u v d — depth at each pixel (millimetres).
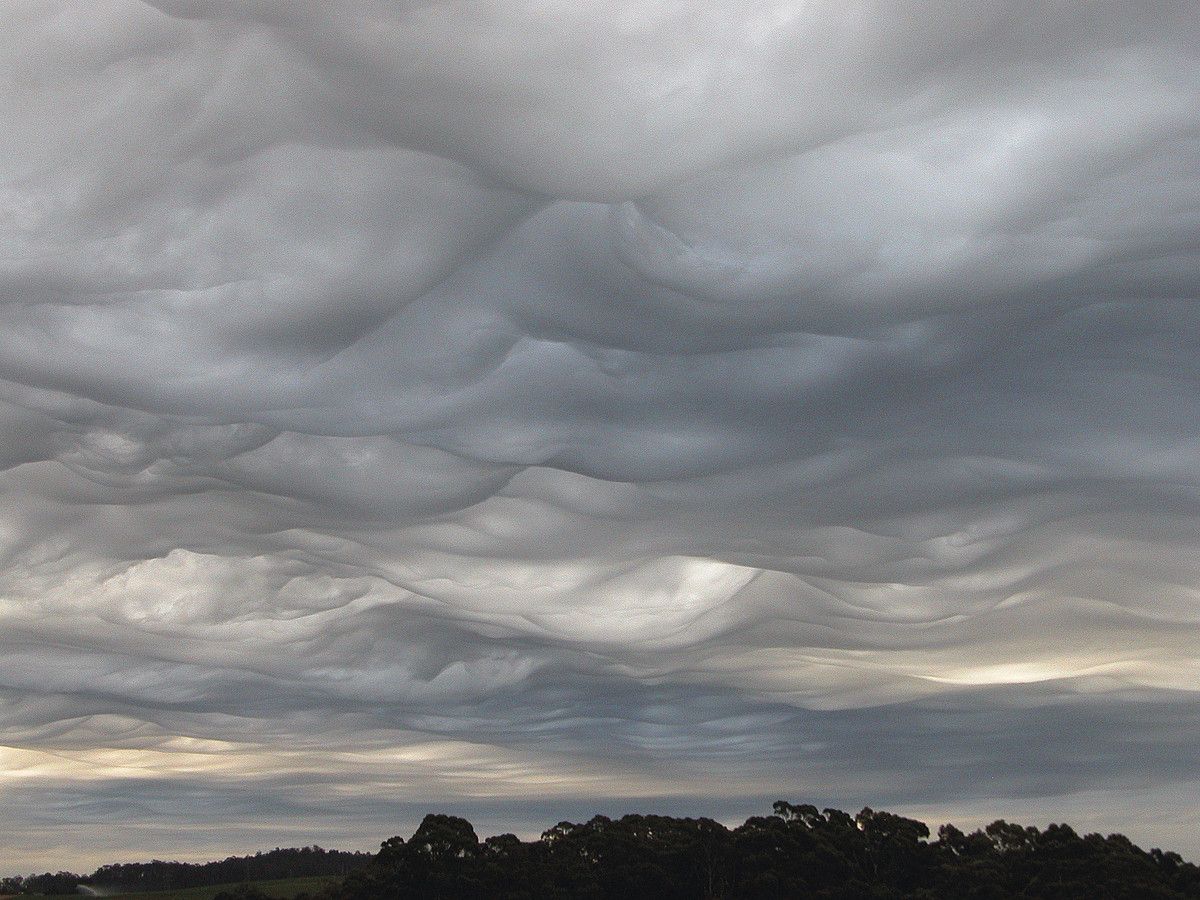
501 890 86312
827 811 92375
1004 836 89562
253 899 105750
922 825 90812
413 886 86312
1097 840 86875
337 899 87938
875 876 86188
